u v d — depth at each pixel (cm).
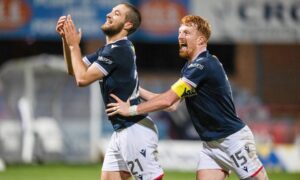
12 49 6206
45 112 5000
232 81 5997
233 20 4959
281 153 4794
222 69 2148
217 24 4947
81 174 4238
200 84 2125
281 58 5950
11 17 4919
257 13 4953
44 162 4947
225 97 2142
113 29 2136
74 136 5000
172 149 4788
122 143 2156
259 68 5972
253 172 2173
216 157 2194
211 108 2141
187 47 2156
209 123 2166
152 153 2164
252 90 5978
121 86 2130
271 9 4950
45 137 4969
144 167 2155
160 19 4922
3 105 4975
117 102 2116
